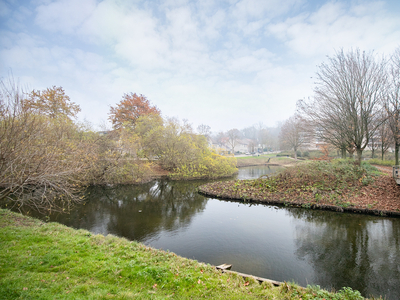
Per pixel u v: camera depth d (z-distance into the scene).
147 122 30.83
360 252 7.20
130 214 11.85
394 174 13.21
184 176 25.05
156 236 8.86
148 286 4.03
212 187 17.92
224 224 10.27
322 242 8.07
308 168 15.78
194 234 9.07
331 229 9.25
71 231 7.33
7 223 7.46
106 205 13.77
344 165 15.48
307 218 10.77
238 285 4.45
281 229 9.52
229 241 8.35
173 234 9.08
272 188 15.35
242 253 7.37
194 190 18.94
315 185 14.40
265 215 11.56
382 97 15.05
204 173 26.23
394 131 18.16
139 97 38.47
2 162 6.63
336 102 16.92
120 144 21.05
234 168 29.88
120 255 5.48
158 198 15.91
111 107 37.03
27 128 7.35
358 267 6.31
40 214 11.34
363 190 12.85
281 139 53.97
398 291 5.20
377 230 8.88
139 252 5.82
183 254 7.32
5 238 5.98
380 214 10.33
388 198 11.41
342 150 21.00
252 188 16.02
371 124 15.92
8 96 6.80
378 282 5.58
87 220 10.73
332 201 12.12
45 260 4.79
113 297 3.54
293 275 6.01
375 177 14.12
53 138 11.48
